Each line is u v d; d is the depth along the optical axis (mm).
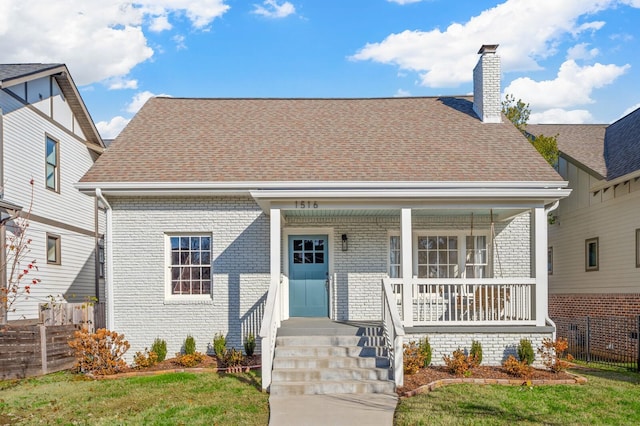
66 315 13312
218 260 13352
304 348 10758
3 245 14547
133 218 13352
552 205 12500
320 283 14203
